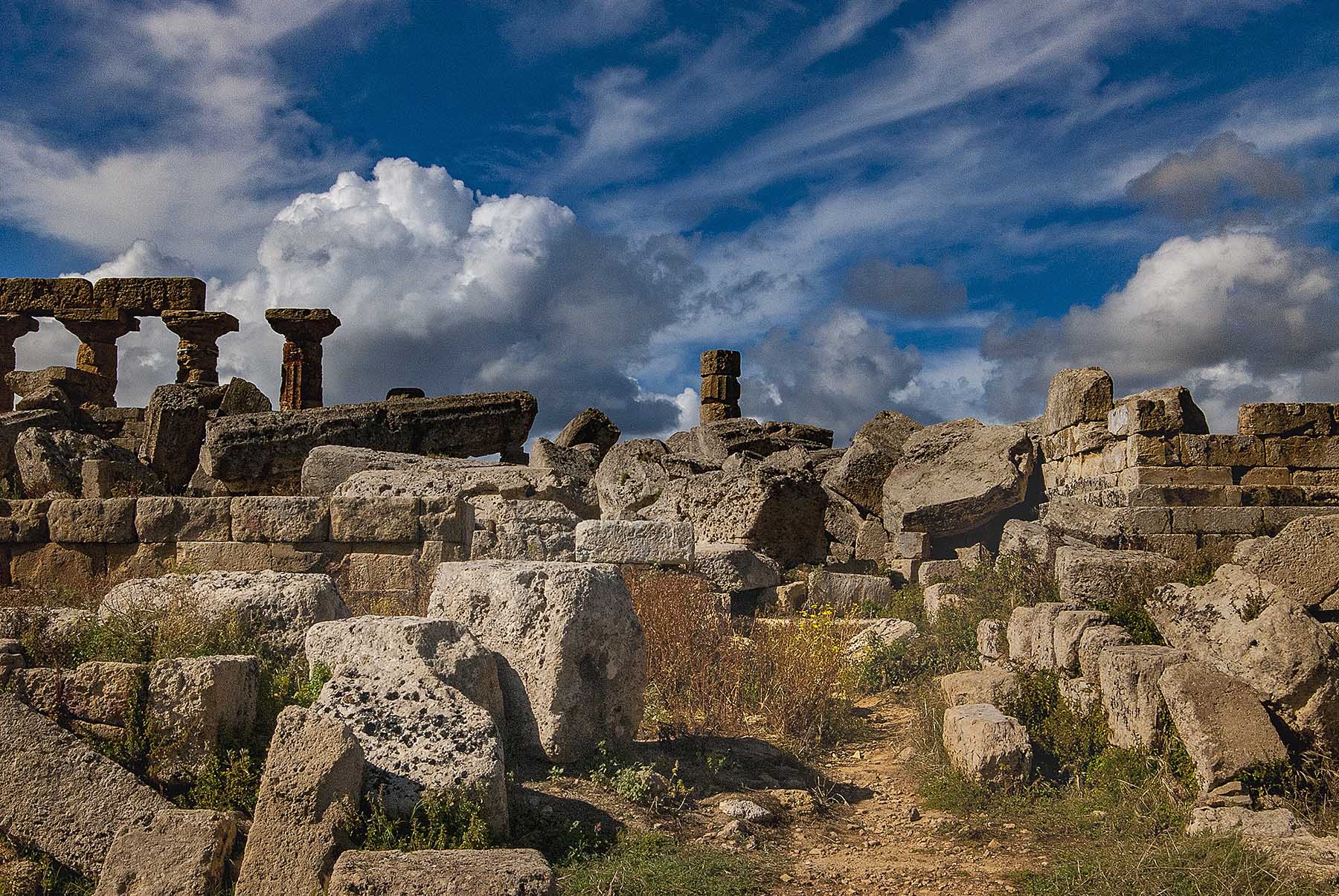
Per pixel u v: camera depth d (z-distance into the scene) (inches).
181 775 237.5
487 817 223.5
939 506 623.8
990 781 283.7
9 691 239.9
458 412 775.7
